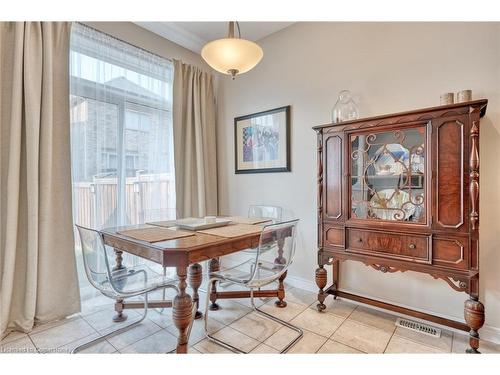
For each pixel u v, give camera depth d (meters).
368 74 2.24
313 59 2.57
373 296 2.25
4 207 1.85
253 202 3.09
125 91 2.55
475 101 1.49
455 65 1.86
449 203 1.59
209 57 1.76
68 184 2.12
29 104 1.89
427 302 2.00
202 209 3.09
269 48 2.92
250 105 3.10
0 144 1.84
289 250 1.94
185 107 3.06
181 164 3.00
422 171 1.72
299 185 2.69
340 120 2.20
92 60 2.32
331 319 2.06
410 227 1.73
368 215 1.94
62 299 2.07
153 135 2.78
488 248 1.76
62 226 2.09
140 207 2.66
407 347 1.70
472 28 1.80
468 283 1.54
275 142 2.85
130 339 1.82
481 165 1.77
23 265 1.92
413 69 2.03
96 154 2.34
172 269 2.84
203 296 2.53
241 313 2.18
